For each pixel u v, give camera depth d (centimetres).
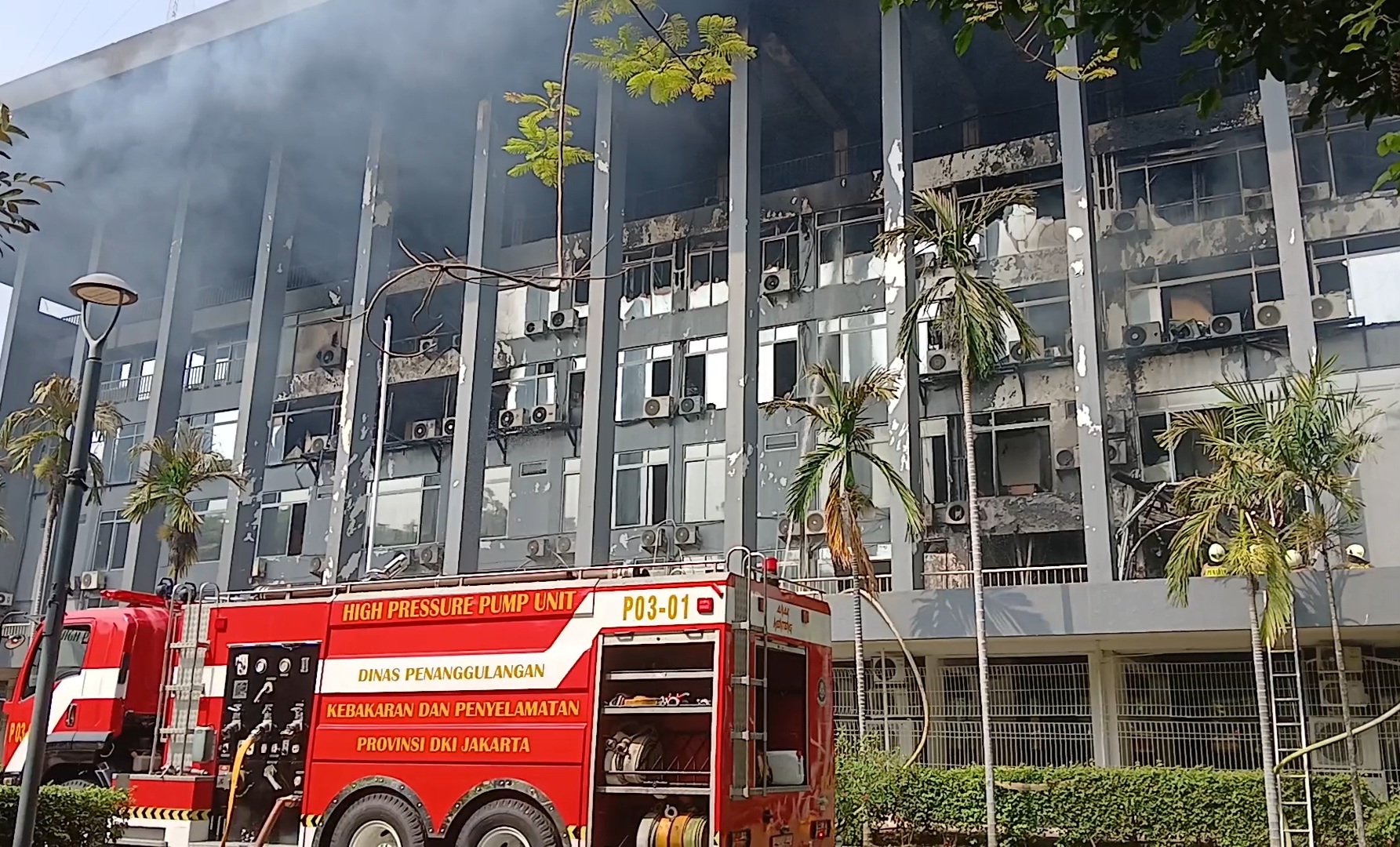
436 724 975
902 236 1848
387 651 1016
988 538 2544
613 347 2670
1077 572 2442
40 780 888
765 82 2891
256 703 1084
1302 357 2017
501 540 3025
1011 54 2764
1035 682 2098
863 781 1639
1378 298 2262
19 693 1310
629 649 923
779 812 920
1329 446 1447
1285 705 1827
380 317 3388
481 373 2820
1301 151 2423
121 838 1104
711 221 2970
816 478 1780
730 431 2431
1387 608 1662
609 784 897
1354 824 1457
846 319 2753
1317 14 573
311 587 1087
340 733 1016
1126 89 2839
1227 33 597
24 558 3738
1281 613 1366
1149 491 2377
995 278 2619
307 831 1005
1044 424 2544
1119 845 1600
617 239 2711
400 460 3259
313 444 3341
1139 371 2472
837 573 2458
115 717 1207
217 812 1085
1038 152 2641
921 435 2509
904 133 2417
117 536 3669
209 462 2547
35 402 2850
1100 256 2541
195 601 1193
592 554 2503
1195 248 2458
